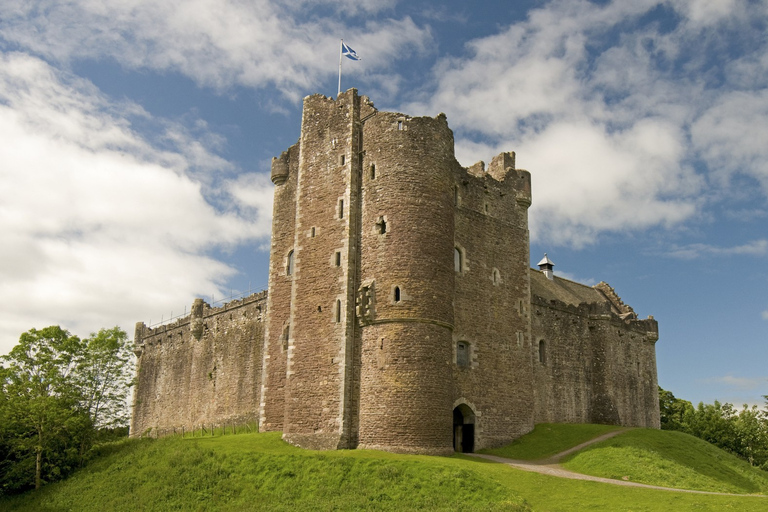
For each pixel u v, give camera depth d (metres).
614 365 56.09
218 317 55.66
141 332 68.75
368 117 39.31
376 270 36.16
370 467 29.78
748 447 60.97
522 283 45.56
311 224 39.47
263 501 28.78
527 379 44.00
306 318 37.91
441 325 35.50
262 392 40.75
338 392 35.12
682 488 31.45
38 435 38.28
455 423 40.66
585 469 35.03
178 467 33.16
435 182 37.38
